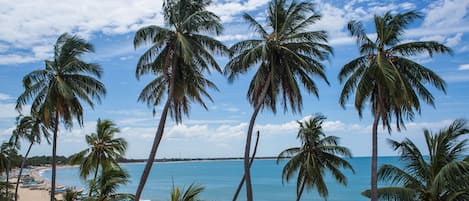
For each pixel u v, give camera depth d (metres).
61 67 24.38
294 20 22.55
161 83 23.97
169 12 21.66
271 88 23.33
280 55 22.45
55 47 24.53
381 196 20.25
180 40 20.59
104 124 32.03
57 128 24.97
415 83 21.55
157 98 23.95
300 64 22.50
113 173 26.38
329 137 29.03
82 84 24.66
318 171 28.00
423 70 20.86
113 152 32.09
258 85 22.28
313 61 22.52
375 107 22.92
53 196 24.78
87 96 24.70
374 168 21.59
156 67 22.33
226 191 88.00
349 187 91.31
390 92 19.70
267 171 162.38
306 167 27.92
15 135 36.88
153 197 79.94
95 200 25.28
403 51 21.34
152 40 21.06
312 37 21.84
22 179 115.31
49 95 23.62
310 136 28.72
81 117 25.48
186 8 22.03
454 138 20.30
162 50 22.11
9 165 41.00
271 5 22.75
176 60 22.19
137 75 21.95
